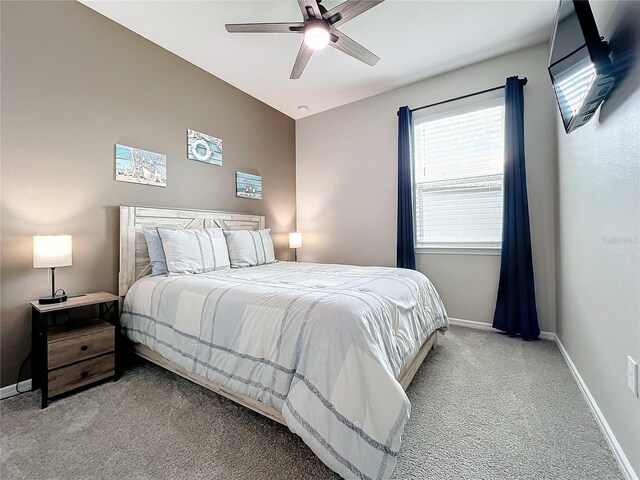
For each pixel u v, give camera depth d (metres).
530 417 1.53
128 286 2.41
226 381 1.50
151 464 1.23
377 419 1.10
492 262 2.96
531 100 2.75
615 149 1.27
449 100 3.15
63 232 2.12
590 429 1.43
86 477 1.18
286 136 4.30
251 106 3.73
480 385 1.86
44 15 2.04
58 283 2.09
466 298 3.09
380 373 1.15
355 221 3.88
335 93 3.66
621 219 1.22
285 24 1.88
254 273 2.39
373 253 3.74
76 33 2.19
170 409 1.63
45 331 1.71
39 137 2.01
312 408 1.16
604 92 1.28
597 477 1.16
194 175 3.04
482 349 2.44
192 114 3.02
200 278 2.11
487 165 3.01
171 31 2.53
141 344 2.16
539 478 1.15
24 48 1.95
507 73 2.86
